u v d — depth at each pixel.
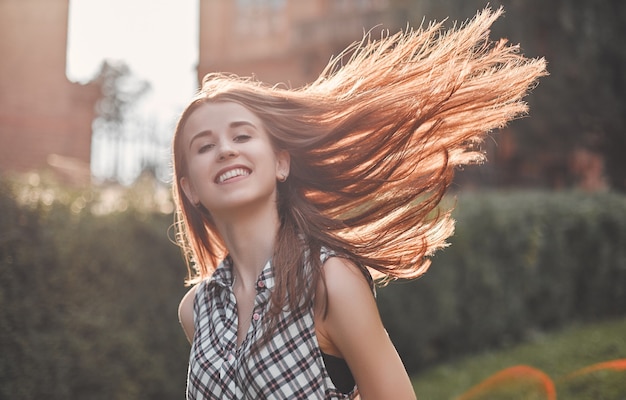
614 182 14.76
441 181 2.12
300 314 1.77
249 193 1.86
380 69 2.15
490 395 5.39
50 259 4.02
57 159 8.37
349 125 2.04
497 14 2.12
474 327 7.14
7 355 3.79
